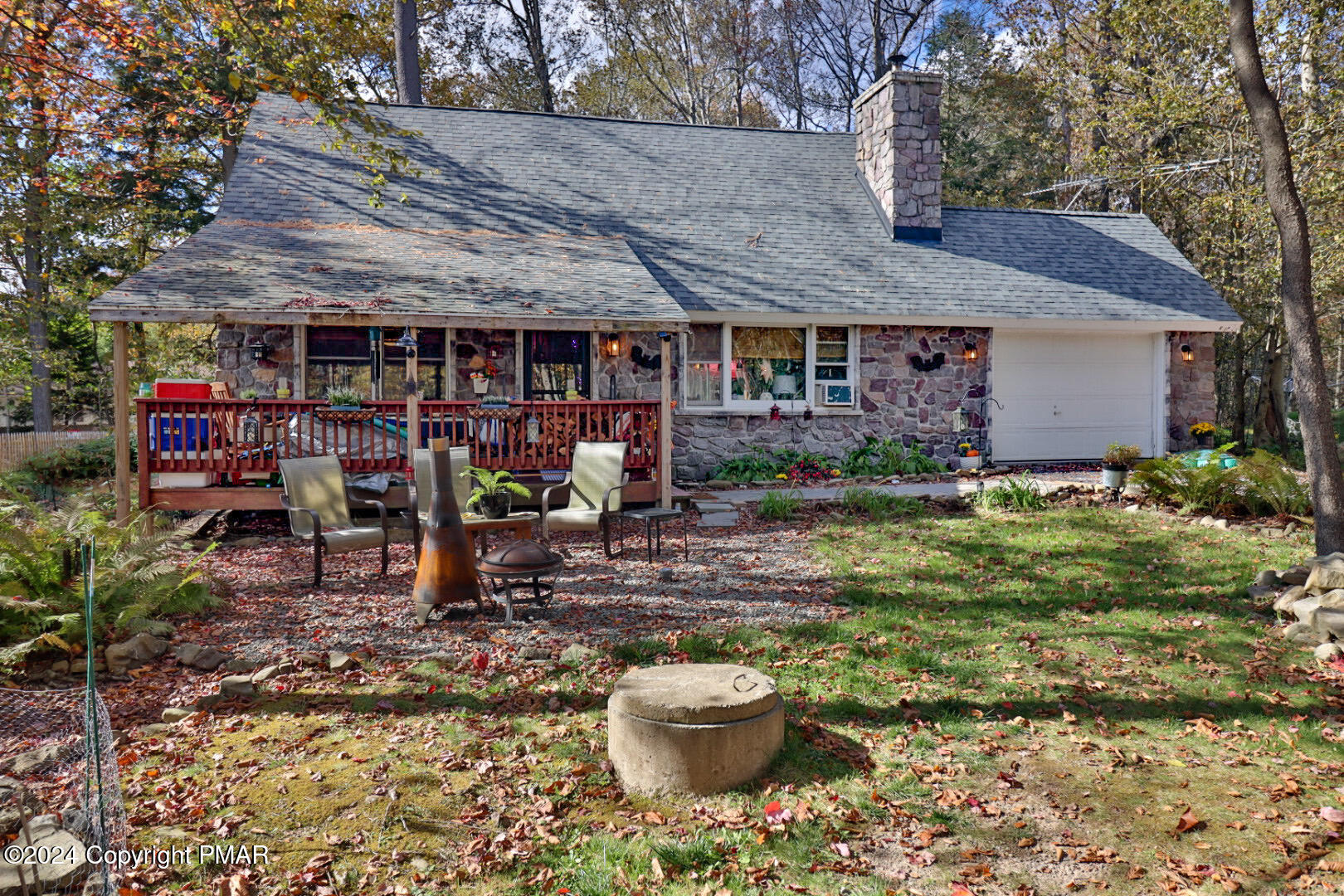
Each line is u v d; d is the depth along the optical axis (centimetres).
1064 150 2500
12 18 925
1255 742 402
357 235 1227
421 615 591
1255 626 573
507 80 2755
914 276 1404
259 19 876
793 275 1357
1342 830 322
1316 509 679
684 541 809
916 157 1498
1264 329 1869
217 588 677
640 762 355
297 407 923
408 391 945
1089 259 1538
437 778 360
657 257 1345
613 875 293
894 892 284
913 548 819
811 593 664
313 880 287
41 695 450
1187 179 1839
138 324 2325
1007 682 474
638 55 2961
